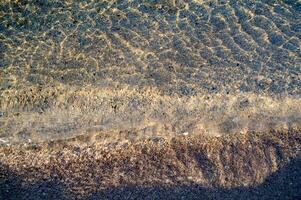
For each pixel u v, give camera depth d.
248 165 5.13
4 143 5.48
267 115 5.44
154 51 6.05
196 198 4.96
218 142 5.31
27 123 5.59
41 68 5.98
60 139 5.47
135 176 5.12
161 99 5.63
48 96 5.74
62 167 5.27
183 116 5.51
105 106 5.63
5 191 5.12
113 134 5.45
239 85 5.67
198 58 5.96
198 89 5.67
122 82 5.79
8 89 5.82
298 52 5.91
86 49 6.13
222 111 5.50
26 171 5.25
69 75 5.90
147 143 5.36
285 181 5.00
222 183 5.04
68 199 5.01
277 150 5.20
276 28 6.15
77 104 5.66
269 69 5.79
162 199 4.96
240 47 6.02
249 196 4.94
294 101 5.50
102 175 5.16
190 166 5.16
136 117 5.54
